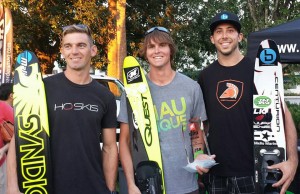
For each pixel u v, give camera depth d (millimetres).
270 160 3094
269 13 11930
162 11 13922
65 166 2533
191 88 2951
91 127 2586
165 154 2842
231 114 3061
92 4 9844
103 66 11742
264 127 3109
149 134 2883
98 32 10336
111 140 2746
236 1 13203
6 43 8500
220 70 3162
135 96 2984
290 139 3135
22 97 2648
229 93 3082
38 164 2564
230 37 3117
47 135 2570
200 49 16094
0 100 4336
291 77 10812
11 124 4055
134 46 13352
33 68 2734
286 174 3020
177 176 2834
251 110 3082
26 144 2584
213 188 3162
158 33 2898
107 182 2744
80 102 2592
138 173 2865
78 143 2547
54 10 10656
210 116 3135
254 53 5105
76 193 2531
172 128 2867
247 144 3062
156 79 2971
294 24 5121
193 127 2895
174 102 2898
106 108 2701
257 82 3119
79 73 2629
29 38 11789
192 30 15344
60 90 2609
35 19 11516
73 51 2588
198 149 2891
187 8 15008
